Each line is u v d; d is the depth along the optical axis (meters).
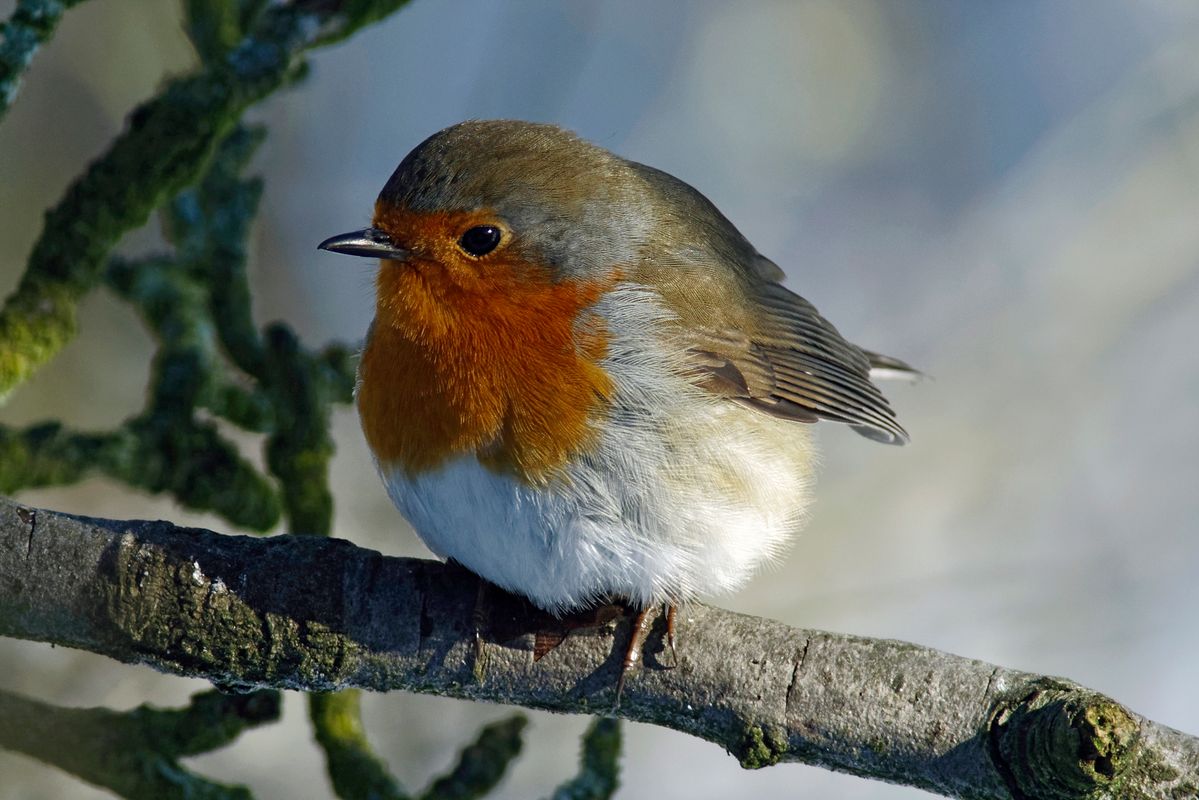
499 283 9.05
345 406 11.62
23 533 8.07
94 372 15.96
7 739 8.88
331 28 10.23
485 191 9.07
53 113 16.00
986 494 16.45
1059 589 15.70
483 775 9.71
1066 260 17.48
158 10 16.17
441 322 8.98
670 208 10.55
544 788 14.36
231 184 11.49
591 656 8.50
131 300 10.87
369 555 8.51
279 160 16.89
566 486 8.87
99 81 16.11
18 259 15.73
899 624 15.45
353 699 10.11
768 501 9.59
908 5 18.66
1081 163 17.70
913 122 18.55
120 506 15.82
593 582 8.85
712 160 18.41
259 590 8.20
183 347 10.68
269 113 16.84
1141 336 17.23
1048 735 7.37
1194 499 16.36
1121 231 17.36
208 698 9.10
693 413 9.29
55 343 9.67
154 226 15.66
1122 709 7.33
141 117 9.95
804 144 18.53
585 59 17.42
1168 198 17.25
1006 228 17.97
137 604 8.05
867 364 12.68
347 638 8.30
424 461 8.94
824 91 18.53
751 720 8.19
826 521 16.19
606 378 9.00
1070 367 17.12
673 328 9.80
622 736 9.62
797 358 11.23
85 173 9.87
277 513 10.80
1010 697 7.81
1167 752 7.40
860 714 8.02
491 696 8.55
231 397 10.68
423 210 9.05
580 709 8.52
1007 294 17.62
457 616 8.53
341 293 16.95
